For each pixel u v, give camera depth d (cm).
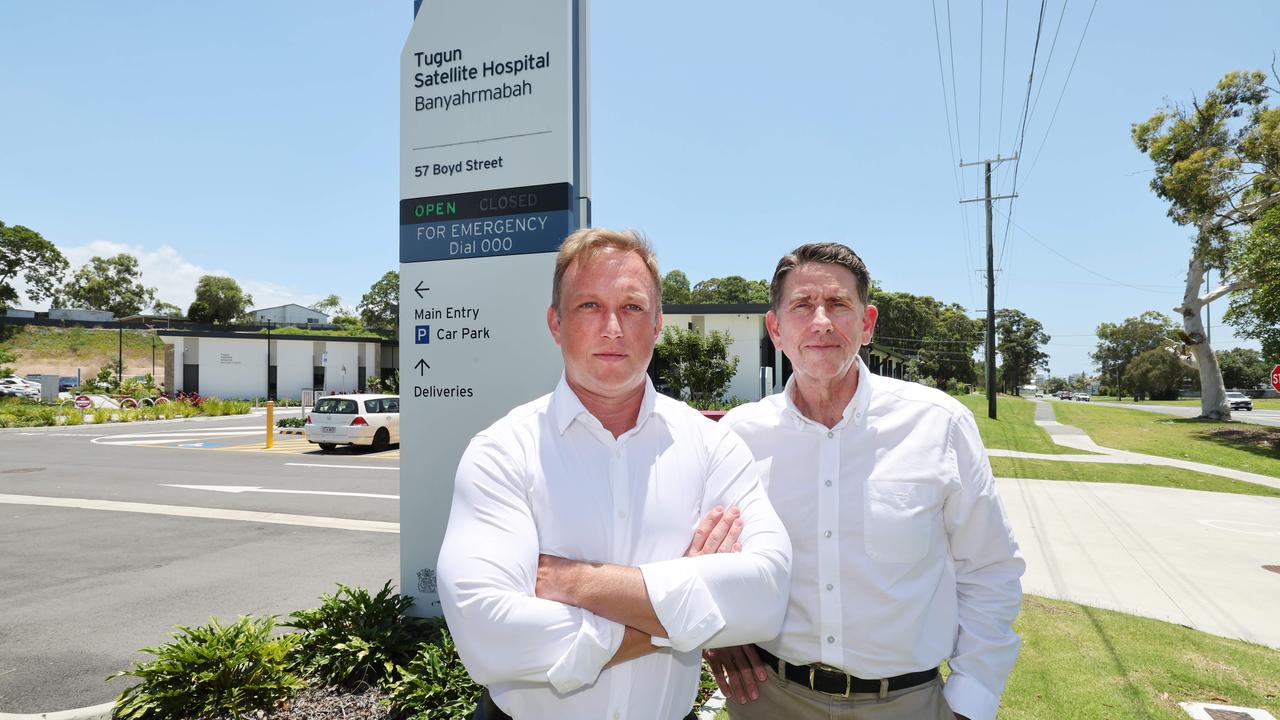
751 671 185
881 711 171
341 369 4391
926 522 172
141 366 6194
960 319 8019
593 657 117
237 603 504
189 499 963
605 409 147
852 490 176
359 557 638
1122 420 2823
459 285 399
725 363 2280
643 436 144
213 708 295
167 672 300
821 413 186
